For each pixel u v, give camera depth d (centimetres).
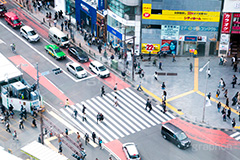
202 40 7781
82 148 5566
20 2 9712
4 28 8750
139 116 6450
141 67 7612
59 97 6844
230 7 7438
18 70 6875
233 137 6031
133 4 7500
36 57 7862
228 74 7400
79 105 6675
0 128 6138
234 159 5619
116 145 5862
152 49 7900
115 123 6294
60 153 5653
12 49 7962
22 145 5819
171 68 7581
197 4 7469
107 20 8138
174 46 7869
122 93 6962
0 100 6706
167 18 7606
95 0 8312
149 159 5612
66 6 9181
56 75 7362
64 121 6316
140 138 5994
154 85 7131
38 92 6444
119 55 7788
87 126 6225
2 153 5078
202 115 6462
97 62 7456
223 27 7625
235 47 8100
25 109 6316
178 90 7000
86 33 8506
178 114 6481
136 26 7700
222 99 6800
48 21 9044
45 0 9625
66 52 8081
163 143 5900
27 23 8988
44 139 5912
